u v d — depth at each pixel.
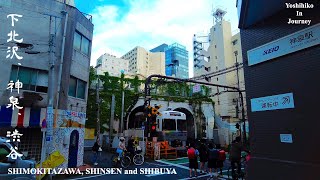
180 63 116.19
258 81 6.84
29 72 13.73
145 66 86.44
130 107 26.59
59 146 12.20
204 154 12.09
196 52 79.38
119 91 26.44
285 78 6.02
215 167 10.48
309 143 5.27
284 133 5.87
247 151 10.59
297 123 5.58
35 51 13.82
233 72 45.56
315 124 5.20
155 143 18.27
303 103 5.50
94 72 25.88
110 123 24.30
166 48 122.44
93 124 24.19
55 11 15.04
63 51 13.98
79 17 16.88
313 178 5.07
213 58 49.62
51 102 10.12
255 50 6.96
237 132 29.44
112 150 21.75
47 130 9.73
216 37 49.91
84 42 17.67
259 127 6.62
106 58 71.12
